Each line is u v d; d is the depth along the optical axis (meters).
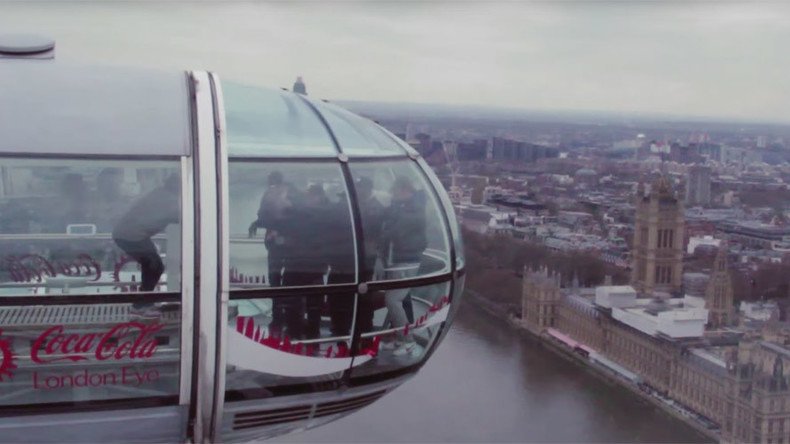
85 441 8.69
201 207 8.17
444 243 9.80
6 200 7.97
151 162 8.17
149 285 8.10
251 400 8.84
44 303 7.88
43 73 8.79
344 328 8.99
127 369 8.25
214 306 8.19
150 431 8.80
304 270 8.66
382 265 9.14
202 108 8.72
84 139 8.11
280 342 8.69
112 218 8.08
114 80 8.88
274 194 8.60
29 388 8.13
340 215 8.86
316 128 9.35
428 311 9.74
